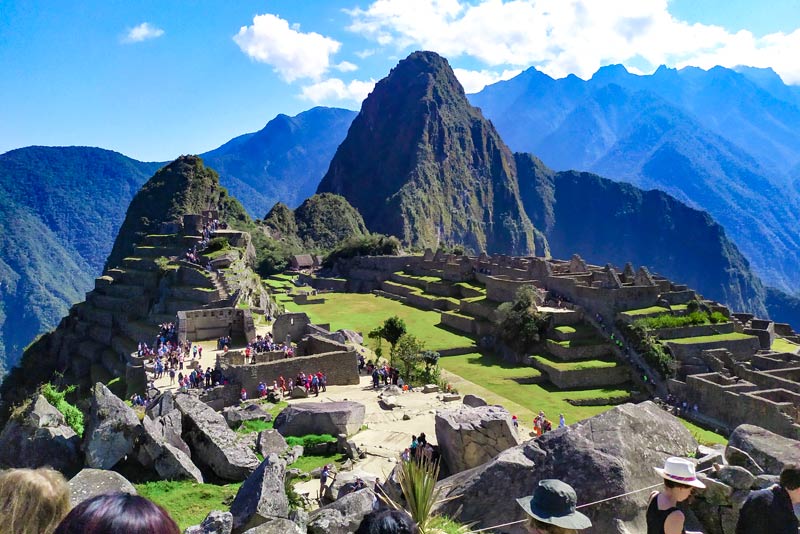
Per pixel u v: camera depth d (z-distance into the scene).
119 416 16.66
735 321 64.31
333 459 20.28
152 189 159.50
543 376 57.94
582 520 6.21
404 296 103.00
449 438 15.47
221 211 166.25
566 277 71.56
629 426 10.07
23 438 16.67
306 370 33.50
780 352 58.91
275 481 12.51
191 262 64.75
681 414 50.16
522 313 64.25
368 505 11.11
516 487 9.83
